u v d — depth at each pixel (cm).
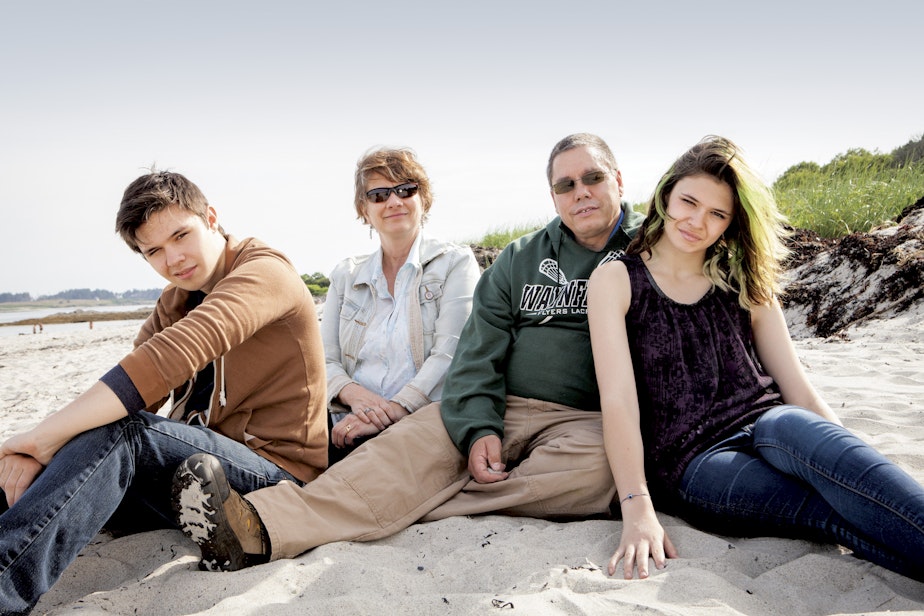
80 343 1728
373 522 234
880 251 673
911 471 259
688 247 233
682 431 230
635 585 178
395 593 187
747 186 227
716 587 175
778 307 251
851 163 1236
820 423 201
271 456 240
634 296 244
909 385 405
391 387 330
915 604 166
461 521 243
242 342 227
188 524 197
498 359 285
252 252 241
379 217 330
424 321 332
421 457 255
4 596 168
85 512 186
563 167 276
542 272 288
